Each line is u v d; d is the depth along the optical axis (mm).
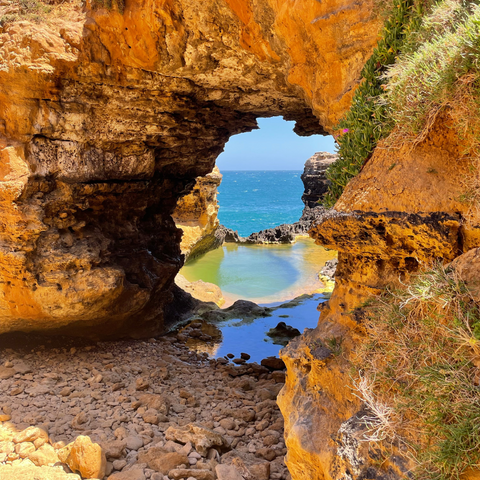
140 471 4621
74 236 7922
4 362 7500
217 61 6391
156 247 10969
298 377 3988
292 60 5113
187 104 7887
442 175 2855
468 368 2229
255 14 5164
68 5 6965
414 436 2455
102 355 8328
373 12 3984
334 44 4414
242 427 6145
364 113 3570
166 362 8438
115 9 6113
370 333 3135
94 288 7660
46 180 7301
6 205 6789
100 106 7449
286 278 18734
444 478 2145
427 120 2924
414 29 3346
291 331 10977
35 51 6500
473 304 2312
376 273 3443
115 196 8977
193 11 5637
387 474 2494
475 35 2553
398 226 2979
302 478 3533
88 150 7793
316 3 4293
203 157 10703
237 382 7781
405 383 2641
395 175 3084
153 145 8828
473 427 2029
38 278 7305
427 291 2543
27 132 6918
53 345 8461
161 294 10414
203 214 23266
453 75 2684
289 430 3680
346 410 3289
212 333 10938
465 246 2732
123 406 6340
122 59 6664
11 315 7410
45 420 5750
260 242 28359
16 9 6785
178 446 5215
